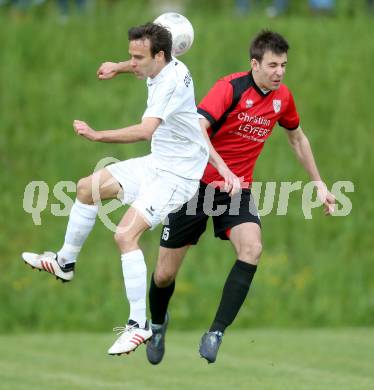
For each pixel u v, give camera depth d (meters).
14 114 56.34
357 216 50.03
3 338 39.16
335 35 64.69
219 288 43.44
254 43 23.62
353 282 45.22
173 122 22.05
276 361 32.84
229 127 23.94
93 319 42.16
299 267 46.28
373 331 40.97
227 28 63.81
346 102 58.44
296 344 36.69
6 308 42.47
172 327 42.12
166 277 25.72
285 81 59.56
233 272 23.27
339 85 59.78
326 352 34.75
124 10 67.31
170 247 25.19
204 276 44.19
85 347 36.50
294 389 27.23
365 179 52.50
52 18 66.19
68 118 56.00
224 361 32.88
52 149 53.56
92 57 61.44
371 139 55.66
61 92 58.09
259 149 24.64
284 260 46.19
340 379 29.09
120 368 31.73
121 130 20.53
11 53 61.03
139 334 21.41
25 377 29.62
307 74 60.56
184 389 27.58
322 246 48.19
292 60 61.50
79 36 63.62
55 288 43.44
